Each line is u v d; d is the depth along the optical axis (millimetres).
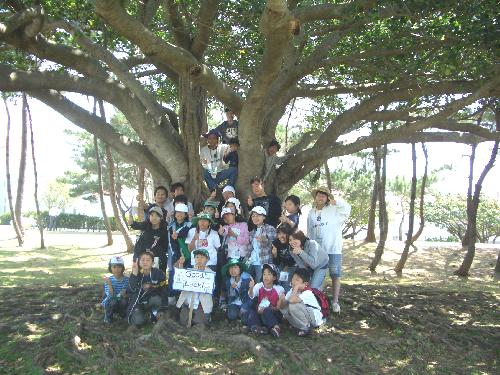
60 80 8922
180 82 8969
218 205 8656
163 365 5445
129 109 9570
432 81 10258
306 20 7898
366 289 10492
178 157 9609
